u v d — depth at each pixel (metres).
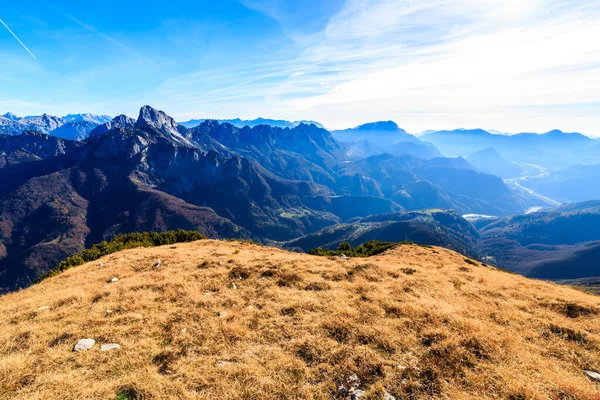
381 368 9.20
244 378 8.87
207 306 14.56
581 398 7.86
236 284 18.09
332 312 13.61
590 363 10.02
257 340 11.31
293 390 8.41
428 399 7.90
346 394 8.21
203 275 19.62
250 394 8.17
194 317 13.23
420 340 11.04
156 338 11.37
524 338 11.80
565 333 12.26
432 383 8.47
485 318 13.48
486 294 17.41
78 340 10.98
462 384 8.53
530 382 8.55
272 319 13.01
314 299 15.19
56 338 11.20
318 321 12.69
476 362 9.59
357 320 12.77
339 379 8.84
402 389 8.29
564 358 10.33
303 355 10.23
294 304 14.47
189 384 8.62
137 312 13.83
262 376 8.98
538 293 18.36
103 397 7.92
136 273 21.28
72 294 16.39
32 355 9.99
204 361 9.82
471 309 14.59
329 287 17.39
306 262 23.38
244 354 10.30
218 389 8.38
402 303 14.66
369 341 11.08
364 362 9.52
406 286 17.73
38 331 11.73
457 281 19.94
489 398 7.95
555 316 14.18
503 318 13.50
